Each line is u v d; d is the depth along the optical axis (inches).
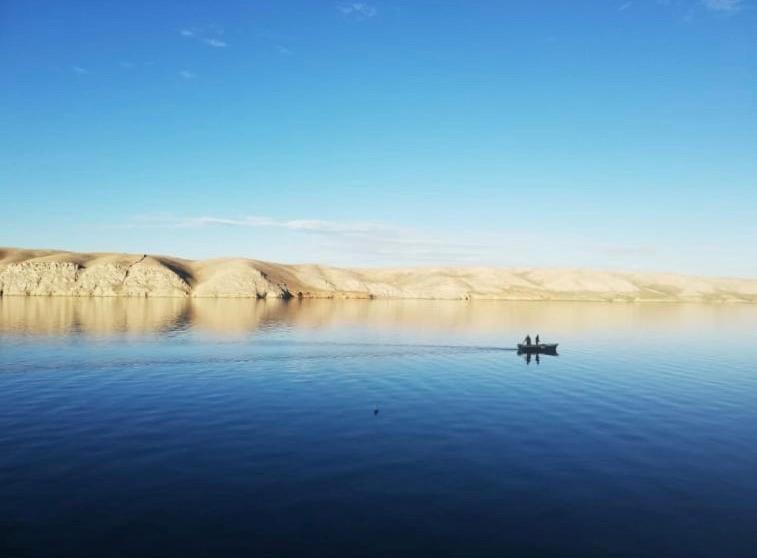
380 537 777.6
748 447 1240.8
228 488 943.7
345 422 1389.0
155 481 970.7
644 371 2310.5
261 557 716.7
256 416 1439.5
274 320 4596.5
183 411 1482.5
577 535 799.7
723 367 2474.2
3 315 4606.3
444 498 918.4
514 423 1401.3
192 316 4852.4
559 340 3543.3
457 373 2160.4
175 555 718.5
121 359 2354.8
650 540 790.5
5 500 883.4
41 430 1286.9
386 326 4252.0
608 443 1248.2
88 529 788.0
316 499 904.3
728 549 769.6
